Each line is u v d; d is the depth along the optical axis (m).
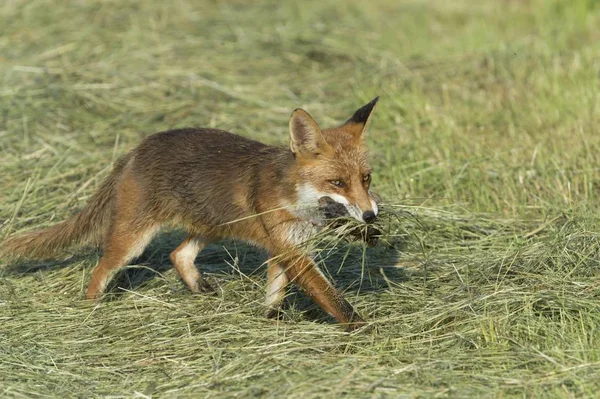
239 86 18.45
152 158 11.39
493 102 17.58
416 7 25.67
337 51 21.08
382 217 10.76
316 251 10.46
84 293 11.45
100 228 11.80
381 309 10.74
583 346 9.23
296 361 9.21
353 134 10.52
